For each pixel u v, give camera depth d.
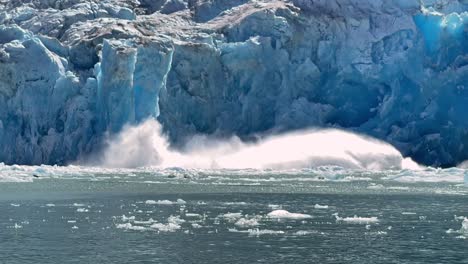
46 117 195.38
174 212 83.12
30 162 192.12
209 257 54.38
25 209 85.25
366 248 58.84
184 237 63.41
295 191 116.88
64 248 57.69
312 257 54.78
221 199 101.00
